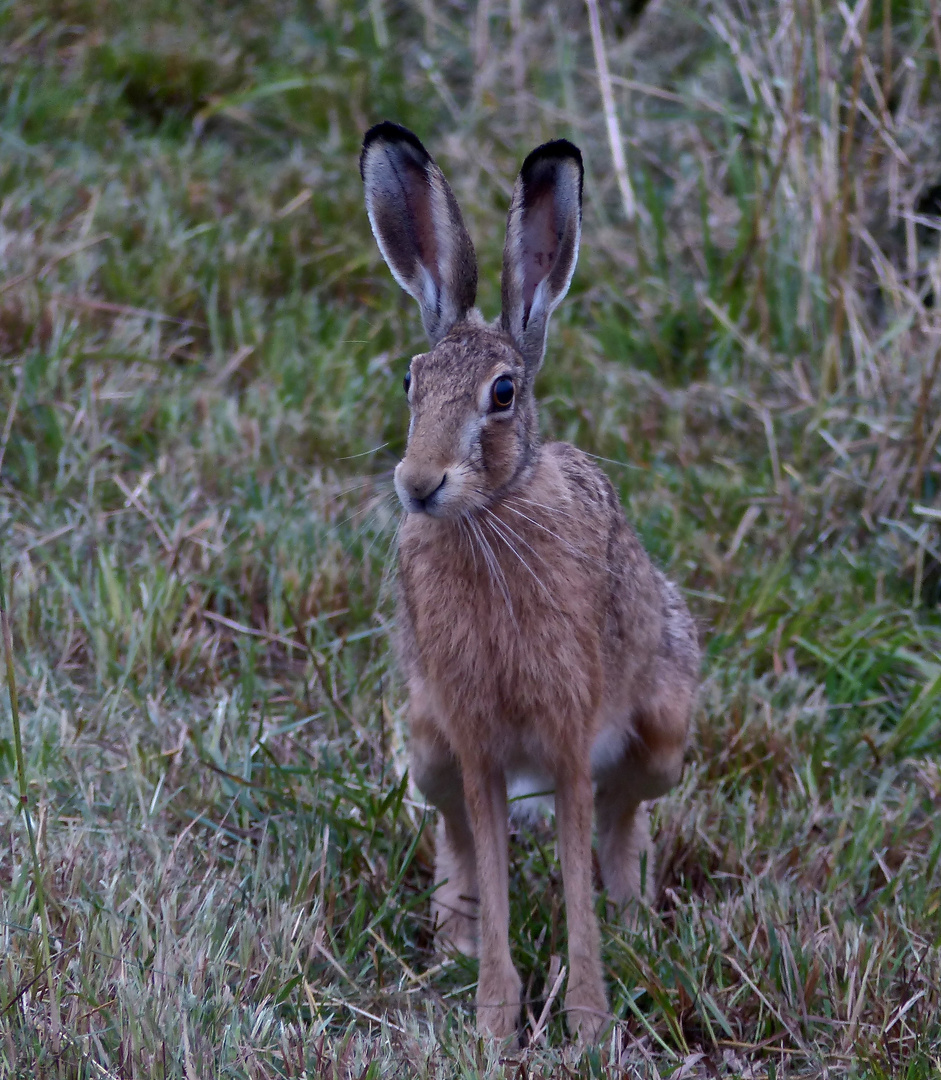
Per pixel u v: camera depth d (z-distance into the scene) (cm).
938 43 1262
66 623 945
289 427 1148
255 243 1358
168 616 955
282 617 993
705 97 1498
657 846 820
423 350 1267
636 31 1694
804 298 1312
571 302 1408
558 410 1232
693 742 911
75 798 786
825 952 702
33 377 1127
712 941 716
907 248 1337
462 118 1592
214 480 1096
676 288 1412
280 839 773
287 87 1539
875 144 1306
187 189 1398
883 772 916
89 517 1020
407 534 732
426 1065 600
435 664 714
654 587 805
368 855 798
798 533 1132
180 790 805
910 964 708
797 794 870
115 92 1545
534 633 698
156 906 700
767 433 1222
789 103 1316
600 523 739
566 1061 628
